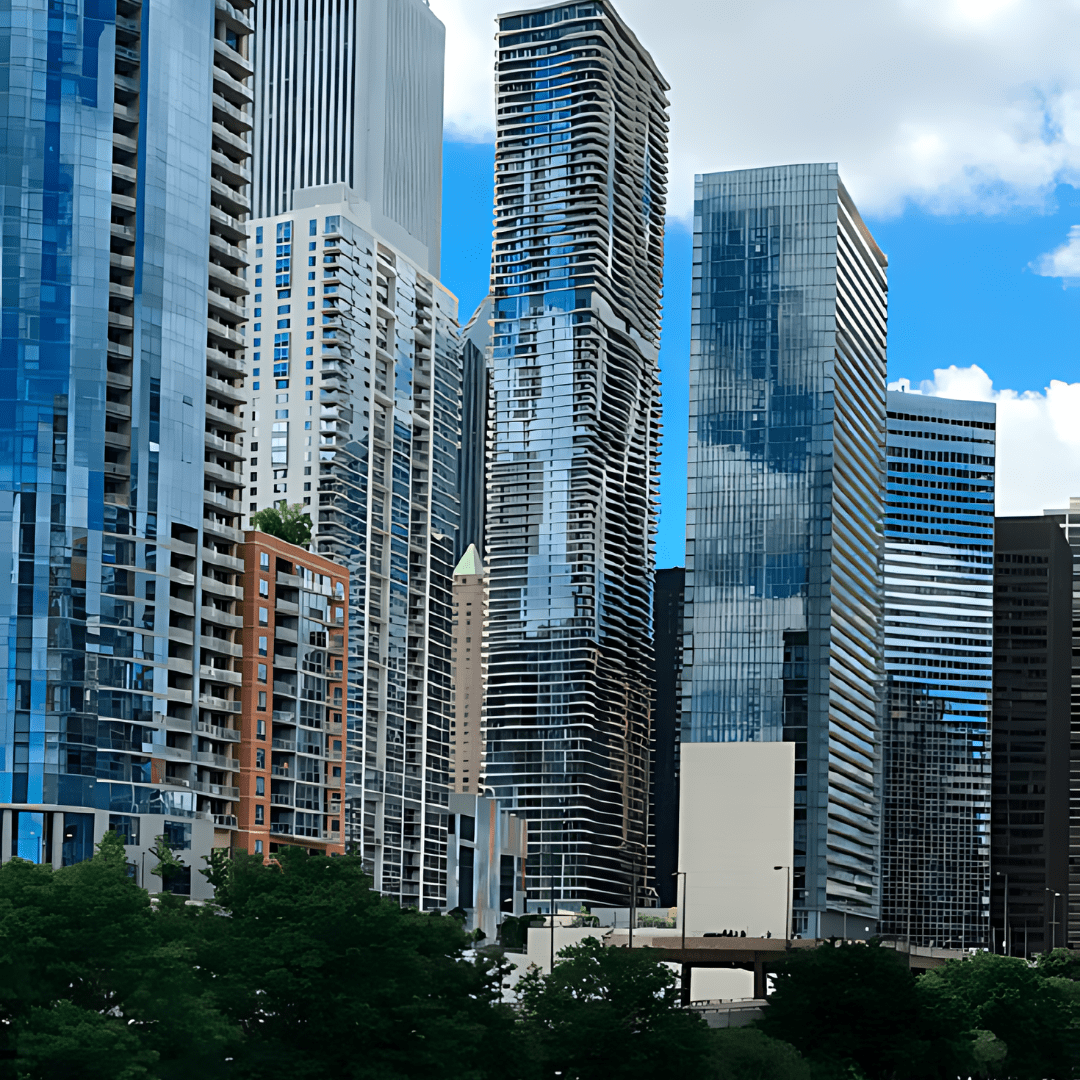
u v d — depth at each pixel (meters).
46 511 185.75
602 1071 102.69
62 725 181.88
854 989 131.75
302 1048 83.56
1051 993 163.75
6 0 191.75
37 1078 70.00
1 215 189.00
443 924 98.38
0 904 75.38
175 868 179.62
